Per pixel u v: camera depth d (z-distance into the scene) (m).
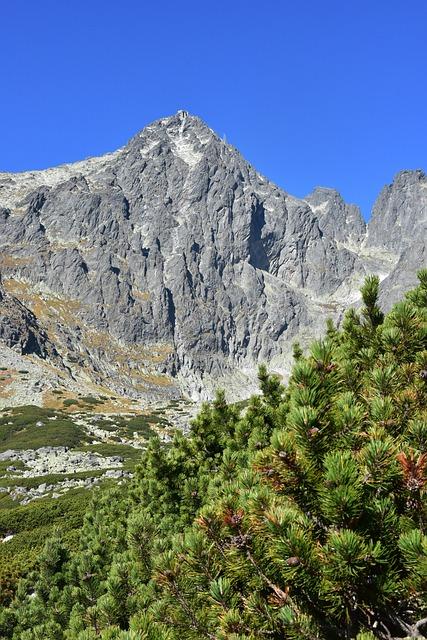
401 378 6.37
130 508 16.23
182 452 13.92
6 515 31.67
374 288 9.11
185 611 5.15
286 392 10.92
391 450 4.19
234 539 4.61
